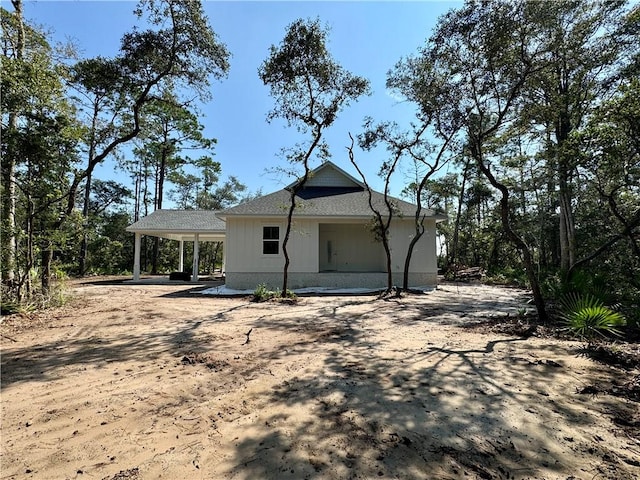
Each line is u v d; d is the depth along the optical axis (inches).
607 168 295.4
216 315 296.8
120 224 1095.6
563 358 168.2
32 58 319.3
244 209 502.9
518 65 260.5
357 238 607.5
